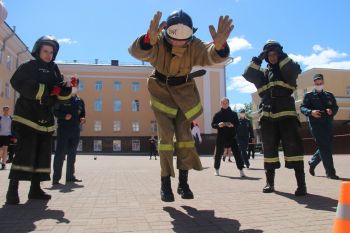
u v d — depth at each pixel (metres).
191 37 4.78
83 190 6.91
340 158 18.36
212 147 46.44
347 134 23.34
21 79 5.26
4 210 4.96
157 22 4.49
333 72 52.38
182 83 5.03
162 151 4.90
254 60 6.34
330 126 8.83
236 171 11.70
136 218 4.44
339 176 9.28
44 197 5.84
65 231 3.87
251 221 4.25
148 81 5.07
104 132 54.97
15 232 3.84
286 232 3.78
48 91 5.36
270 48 6.26
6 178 9.20
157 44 4.83
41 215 4.64
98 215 4.62
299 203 5.34
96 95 55.16
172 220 4.33
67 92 5.58
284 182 7.87
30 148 5.43
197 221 4.27
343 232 2.93
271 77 6.38
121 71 55.84
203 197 5.92
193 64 4.99
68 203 5.47
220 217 4.46
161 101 5.03
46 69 5.56
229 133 9.91
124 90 55.75
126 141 55.28
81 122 8.62
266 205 5.20
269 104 6.37
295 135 6.17
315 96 8.92
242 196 6.02
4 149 13.64
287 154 6.15
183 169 5.05
